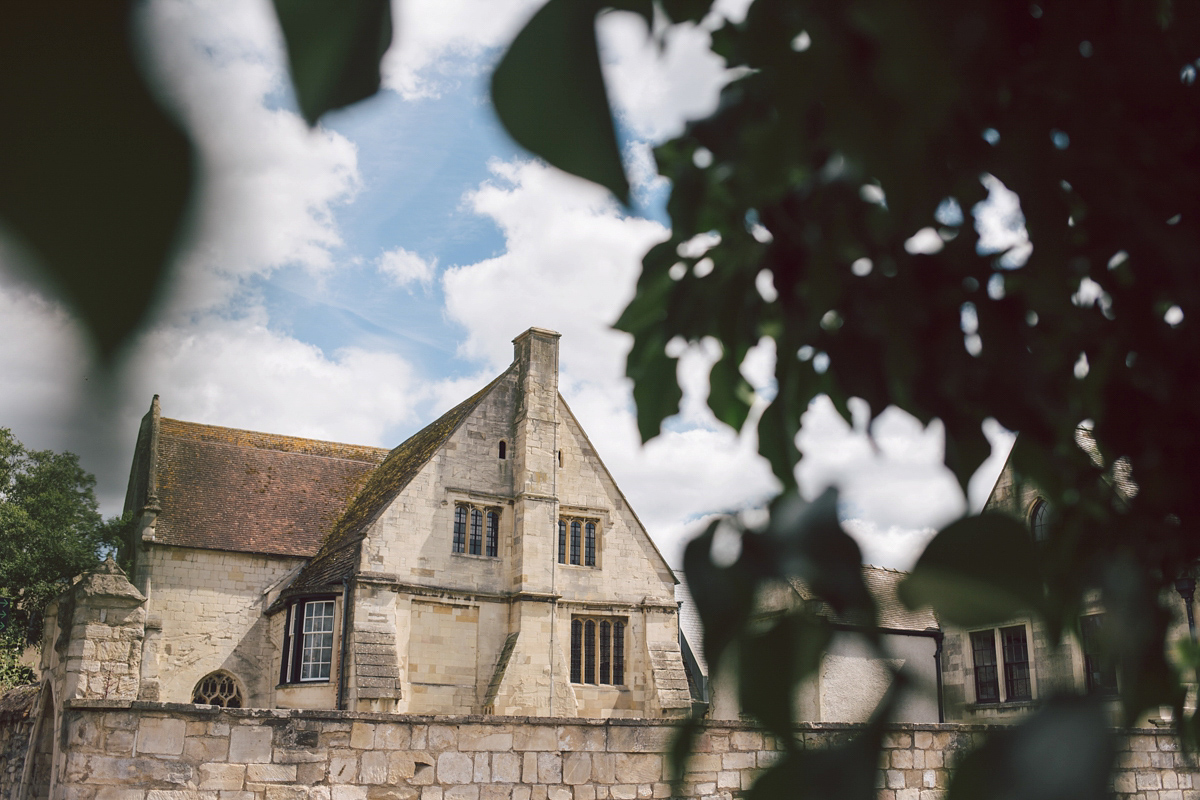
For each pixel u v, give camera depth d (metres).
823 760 0.83
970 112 1.15
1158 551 1.35
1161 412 1.44
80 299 0.49
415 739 13.38
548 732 14.05
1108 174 1.33
